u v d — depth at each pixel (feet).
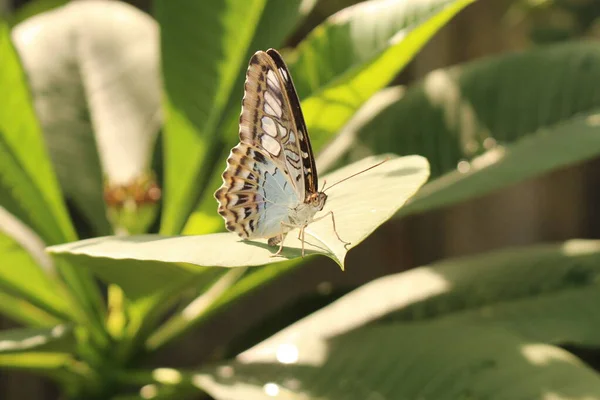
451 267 2.92
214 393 2.64
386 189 2.43
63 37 3.15
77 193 2.99
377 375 2.65
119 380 2.79
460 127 2.89
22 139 2.75
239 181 2.53
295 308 2.98
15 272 2.74
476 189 2.72
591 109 2.85
